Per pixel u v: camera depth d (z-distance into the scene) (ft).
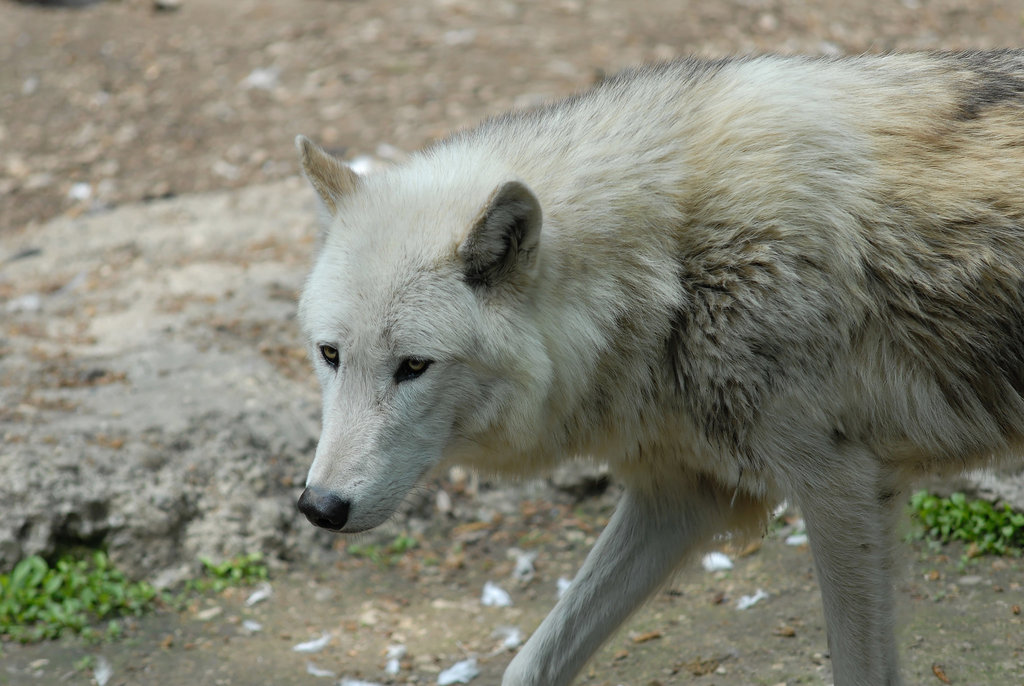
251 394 36.73
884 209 19.45
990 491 29.37
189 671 27.73
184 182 55.06
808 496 19.94
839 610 20.13
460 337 19.24
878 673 19.95
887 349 19.70
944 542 29.27
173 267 47.29
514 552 33.06
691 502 22.29
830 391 19.57
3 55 68.49
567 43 63.26
